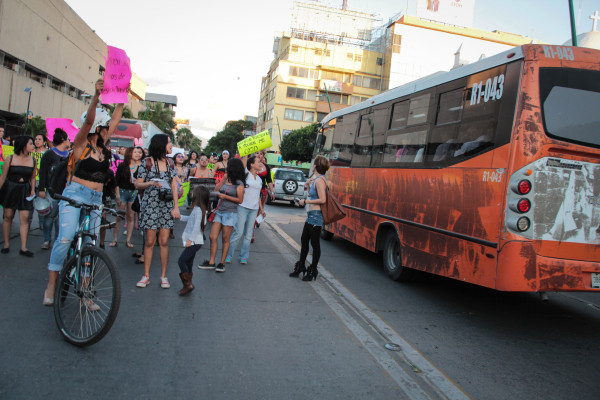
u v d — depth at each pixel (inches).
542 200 183.8
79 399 115.0
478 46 2321.6
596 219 189.9
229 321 184.1
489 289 284.8
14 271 218.2
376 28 2659.9
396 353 167.9
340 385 136.6
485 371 157.8
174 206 215.8
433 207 237.6
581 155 187.8
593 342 196.4
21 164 244.1
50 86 1477.6
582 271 186.9
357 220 341.7
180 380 130.2
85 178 168.7
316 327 187.5
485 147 202.2
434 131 245.9
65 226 168.4
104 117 208.8
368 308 223.5
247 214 294.0
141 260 268.4
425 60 2288.4
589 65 191.0
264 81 3216.0
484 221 197.5
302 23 2620.6
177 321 178.1
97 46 1891.0
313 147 494.6
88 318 147.3
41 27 1350.9
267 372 140.7
